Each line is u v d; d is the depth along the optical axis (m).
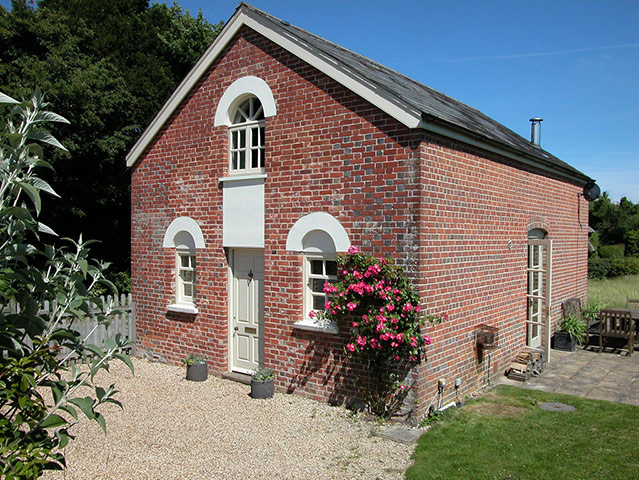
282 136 9.06
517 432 7.26
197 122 10.57
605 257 36.59
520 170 10.95
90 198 19.69
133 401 8.72
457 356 8.53
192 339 10.77
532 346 12.09
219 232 10.21
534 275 12.20
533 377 10.30
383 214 7.80
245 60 9.66
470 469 6.11
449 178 8.18
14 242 3.36
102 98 17.52
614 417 7.89
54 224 19.53
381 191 7.82
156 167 11.44
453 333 8.41
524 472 6.04
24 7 17.38
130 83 20.41
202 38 26.36
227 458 6.52
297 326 8.77
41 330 3.39
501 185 10.03
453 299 8.38
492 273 9.70
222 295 10.21
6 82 16.14
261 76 9.39
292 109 8.91
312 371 8.70
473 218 8.96
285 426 7.57
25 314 3.28
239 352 10.22
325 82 8.44
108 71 18.50
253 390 8.80
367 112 7.95
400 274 7.59
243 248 10.07
